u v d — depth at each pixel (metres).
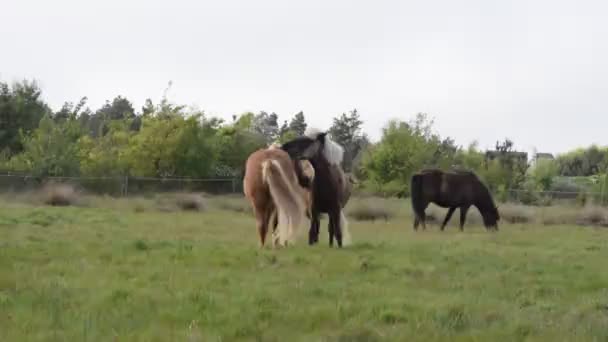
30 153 33.12
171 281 8.50
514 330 6.59
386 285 8.94
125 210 24.11
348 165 22.30
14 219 16.45
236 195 34.19
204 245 12.45
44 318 6.40
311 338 6.20
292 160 12.33
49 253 10.59
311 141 12.28
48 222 16.22
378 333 6.29
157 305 7.18
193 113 42.94
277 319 6.83
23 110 44.34
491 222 21.36
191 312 6.88
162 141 38.22
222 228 17.34
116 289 7.69
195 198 26.72
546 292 8.95
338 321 6.81
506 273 10.33
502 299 8.34
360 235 17.33
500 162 44.50
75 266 9.31
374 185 41.78
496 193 38.25
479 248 13.88
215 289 8.19
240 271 9.60
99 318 6.48
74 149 34.19
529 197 37.19
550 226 24.14
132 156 37.97
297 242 13.61
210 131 41.66
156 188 35.06
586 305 7.95
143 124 39.28
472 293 8.59
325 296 8.07
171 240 13.27
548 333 6.50
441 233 19.17
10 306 6.86
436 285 9.16
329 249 12.28
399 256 11.75
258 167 11.75
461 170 21.45
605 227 24.77
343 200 14.23
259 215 11.93
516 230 21.34
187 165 38.69
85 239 12.79
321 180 12.41
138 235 14.28
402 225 22.58
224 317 6.73
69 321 6.33
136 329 6.23
